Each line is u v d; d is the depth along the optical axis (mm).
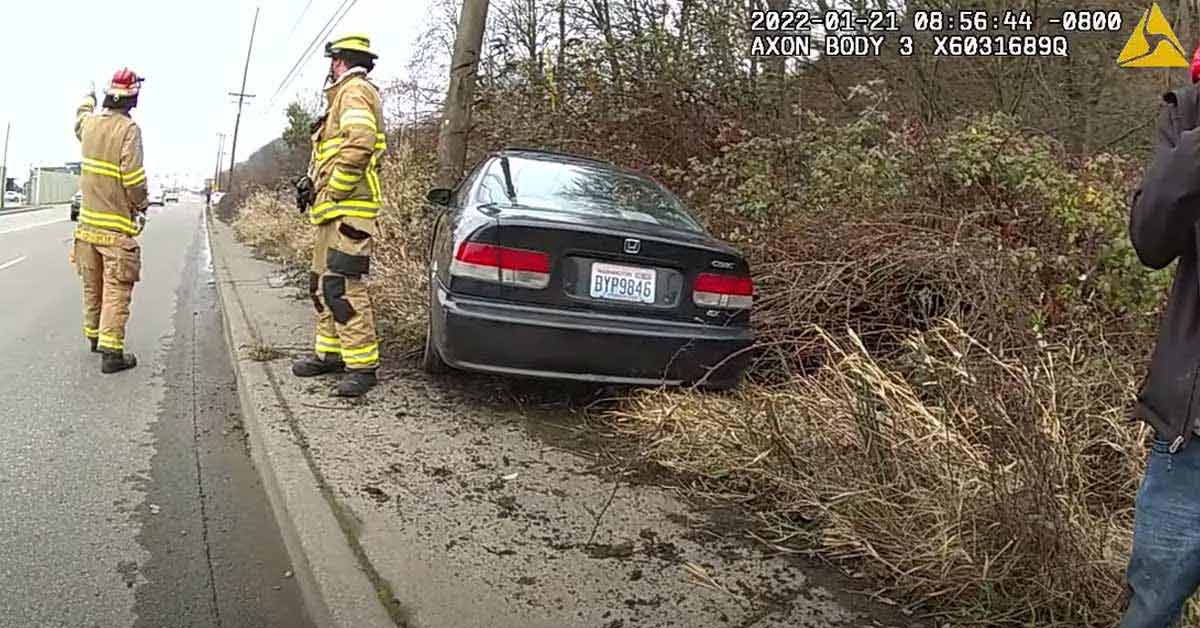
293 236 13828
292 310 7750
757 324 4992
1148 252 1851
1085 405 3574
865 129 6285
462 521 3234
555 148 9391
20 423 4664
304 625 2742
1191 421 1783
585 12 12148
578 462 3908
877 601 2771
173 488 3857
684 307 4324
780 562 3018
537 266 4141
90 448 4316
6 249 15969
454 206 5172
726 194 6863
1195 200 1727
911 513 3021
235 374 5973
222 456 4332
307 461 3756
